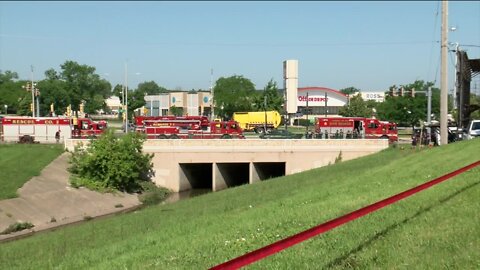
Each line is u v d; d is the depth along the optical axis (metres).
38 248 21.92
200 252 11.57
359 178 22.81
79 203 44.75
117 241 18.44
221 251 11.34
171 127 73.56
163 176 58.50
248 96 135.75
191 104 149.38
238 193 34.91
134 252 13.46
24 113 136.88
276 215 15.20
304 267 8.70
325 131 73.88
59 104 147.00
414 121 95.00
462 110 56.53
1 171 46.69
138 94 154.00
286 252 9.62
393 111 95.19
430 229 9.98
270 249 6.65
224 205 27.14
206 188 62.75
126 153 50.97
